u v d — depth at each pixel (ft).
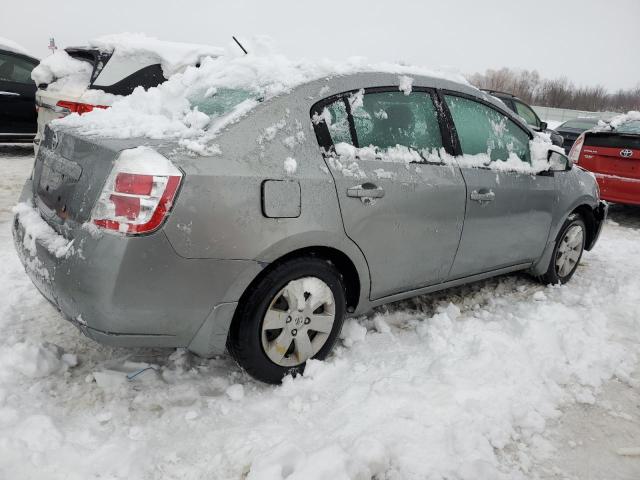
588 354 9.53
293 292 8.02
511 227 11.42
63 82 21.18
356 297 9.20
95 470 6.40
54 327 9.77
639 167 21.18
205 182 6.93
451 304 11.35
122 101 9.74
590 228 14.57
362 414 7.45
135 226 6.57
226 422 7.42
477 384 8.27
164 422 7.34
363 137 8.89
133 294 6.70
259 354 7.89
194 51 20.66
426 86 10.00
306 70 8.75
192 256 6.92
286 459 6.41
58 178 7.87
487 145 11.07
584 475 6.92
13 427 6.85
